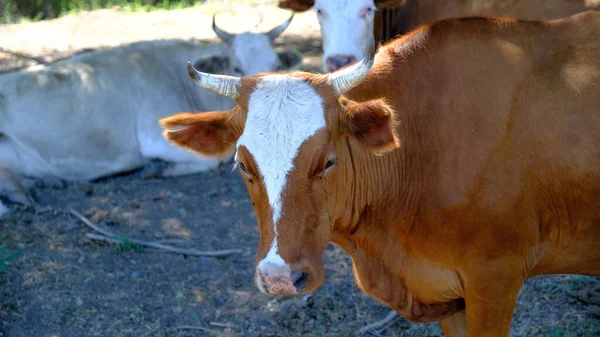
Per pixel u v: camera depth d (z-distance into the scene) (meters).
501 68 3.92
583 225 3.98
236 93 3.58
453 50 3.98
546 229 4.00
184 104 8.21
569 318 5.13
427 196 3.96
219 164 7.94
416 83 3.98
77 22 11.80
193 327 5.38
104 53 8.12
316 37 11.02
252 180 3.54
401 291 4.28
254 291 5.77
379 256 4.21
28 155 7.51
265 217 3.52
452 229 3.94
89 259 6.16
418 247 4.07
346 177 3.85
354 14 7.30
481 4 6.56
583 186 3.88
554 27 4.03
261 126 3.47
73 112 7.58
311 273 3.52
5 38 10.87
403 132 3.96
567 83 3.89
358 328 5.27
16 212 6.90
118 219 6.81
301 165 3.45
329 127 3.54
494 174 3.84
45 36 10.98
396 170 3.99
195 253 6.21
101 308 5.58
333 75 3.56
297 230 3.48
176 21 11.85
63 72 7.70
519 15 6.23
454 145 3.89
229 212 6.97
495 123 3.86
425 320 4.41
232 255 6.23
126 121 7.79
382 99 3.62
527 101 3.87
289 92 3.52
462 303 4.36
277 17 12.09
